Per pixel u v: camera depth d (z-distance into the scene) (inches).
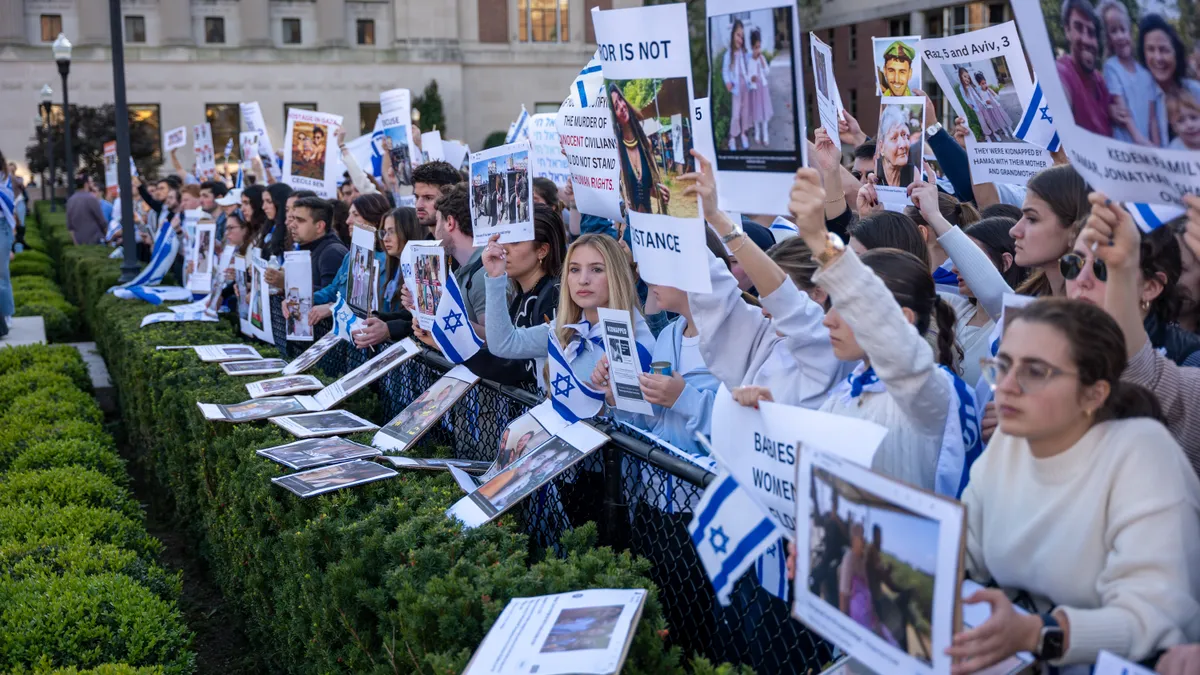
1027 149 175.0
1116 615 69.7
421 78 1796.3
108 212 900.6
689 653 112.8
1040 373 73.9
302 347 277.9
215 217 452.1
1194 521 73.5
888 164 198.2
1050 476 77.8
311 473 146.3
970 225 152.9
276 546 154.1
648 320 163.6
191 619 209.0
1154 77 77.9
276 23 1804.9
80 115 1481.3
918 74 197.2
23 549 175.5
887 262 100.6
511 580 103.5
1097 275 90.7
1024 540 78.7
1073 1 81.0
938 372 91.0
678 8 100.7
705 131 110.7
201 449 203.9
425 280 178.4
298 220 275.4
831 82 189.6
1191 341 102.3
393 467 149.2
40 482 209.3
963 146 206.1
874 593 69.8
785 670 96.7
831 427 82.3
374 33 1824.6
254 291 274.8
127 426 336.2
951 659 65.1
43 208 1320.1
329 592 125.0
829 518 73.9
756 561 98.7
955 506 64.4
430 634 100.3
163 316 319.9
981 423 106.5
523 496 120.8
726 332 122.6
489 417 164.7
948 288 155.9
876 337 87.9
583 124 139.9
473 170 158.4
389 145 327.6
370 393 216.2
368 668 117.7
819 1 1369.3
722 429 93.6
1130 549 72.2
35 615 148.7
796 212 88.7
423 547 116.6
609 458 123.9
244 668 185.9
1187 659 65.9
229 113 1768.0
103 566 170.1
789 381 117.9
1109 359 73.5
